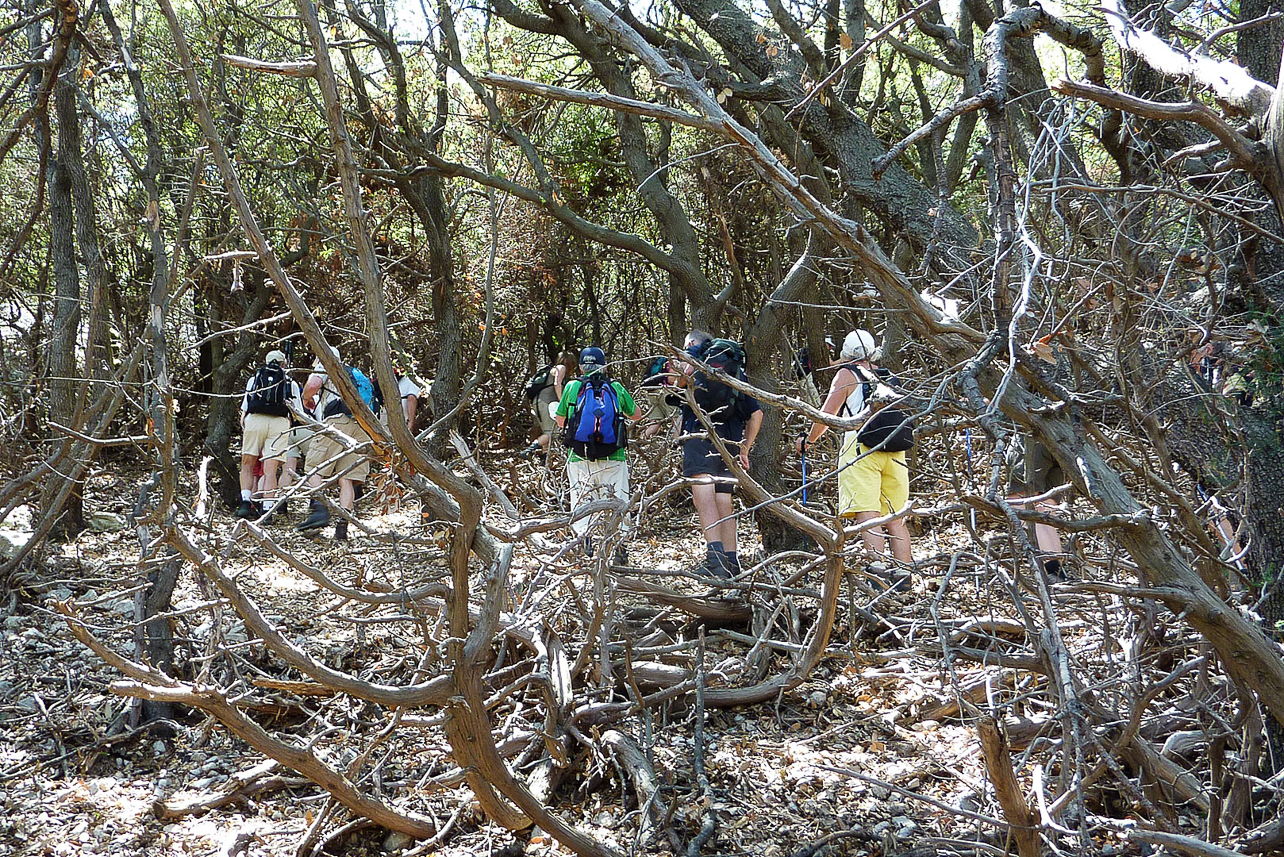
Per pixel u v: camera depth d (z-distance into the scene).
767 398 2.77
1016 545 2.36
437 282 10.77
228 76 9.81
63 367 6.22
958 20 8.49
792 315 9.28
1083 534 3.22
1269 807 2.97
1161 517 2.87
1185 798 3.28
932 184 8.87
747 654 4.89
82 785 3.92
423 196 10.95
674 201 8.94
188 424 11.27
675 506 9.19
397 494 3.86
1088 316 3.04
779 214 9.48
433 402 10.76
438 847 3.56
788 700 4.60
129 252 9.64
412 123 9.73
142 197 9.19
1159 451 2.79
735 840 3.54
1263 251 2.90
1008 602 4.64
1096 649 3.79
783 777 3.93
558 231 13.99
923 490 6.03
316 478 7.27
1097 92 2.21
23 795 3.83
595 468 6.29
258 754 4.20
